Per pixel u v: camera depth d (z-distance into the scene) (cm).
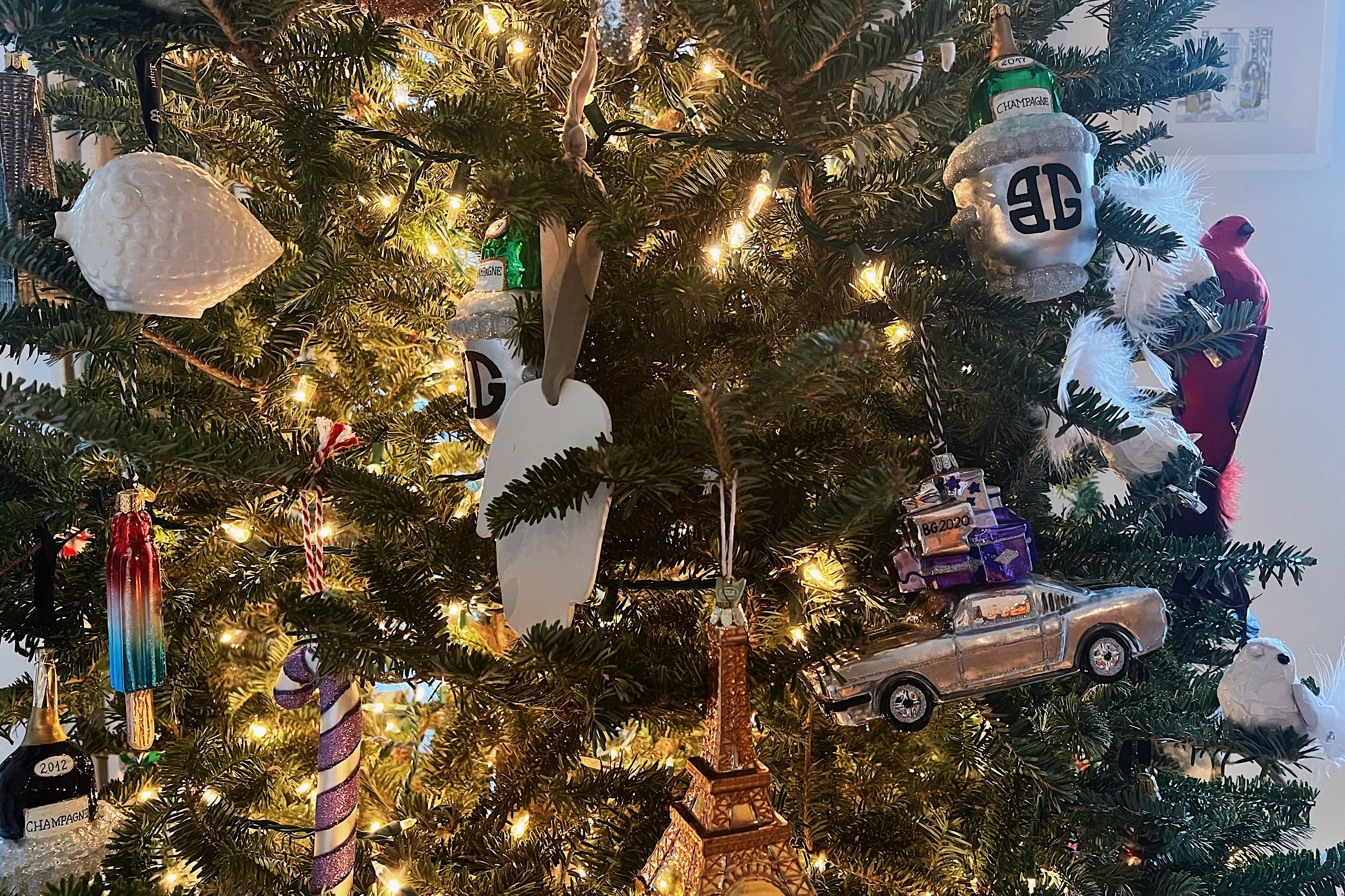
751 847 33
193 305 38
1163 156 86
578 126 37
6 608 46
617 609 43
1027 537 42
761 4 36
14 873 42
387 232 46
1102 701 52
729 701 34
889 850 43
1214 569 51
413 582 40
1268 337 95
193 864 44
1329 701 57
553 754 43
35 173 50
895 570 43
